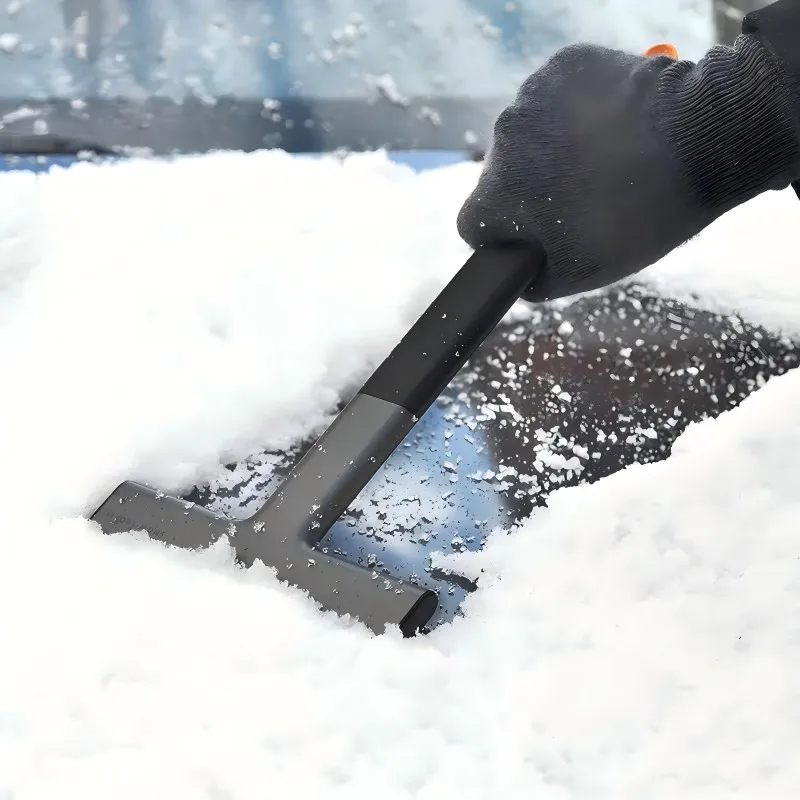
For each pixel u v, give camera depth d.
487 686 0.71
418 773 0.63
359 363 1.09
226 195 1.33
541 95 0.93
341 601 0.77
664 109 0.86
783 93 0.80
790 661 0.72
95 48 1.65
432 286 1.15
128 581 0.77
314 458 0.86
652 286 1.23
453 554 0.89
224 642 0.71
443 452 1.02
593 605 0.78
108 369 1.06
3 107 1.51
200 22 1.74
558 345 1.16
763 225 1.31
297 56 1.68
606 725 0.68
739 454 0.89
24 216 1.24
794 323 1.17
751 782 0.64
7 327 1.13
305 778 0.62
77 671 0.69
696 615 0.76
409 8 1.81
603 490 0.89
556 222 0.92
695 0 1.83
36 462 0.94
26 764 0.62
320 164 1.40
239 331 1.11
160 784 0.61
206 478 0.98
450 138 1.54
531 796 0.62
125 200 1.31
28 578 0.78
